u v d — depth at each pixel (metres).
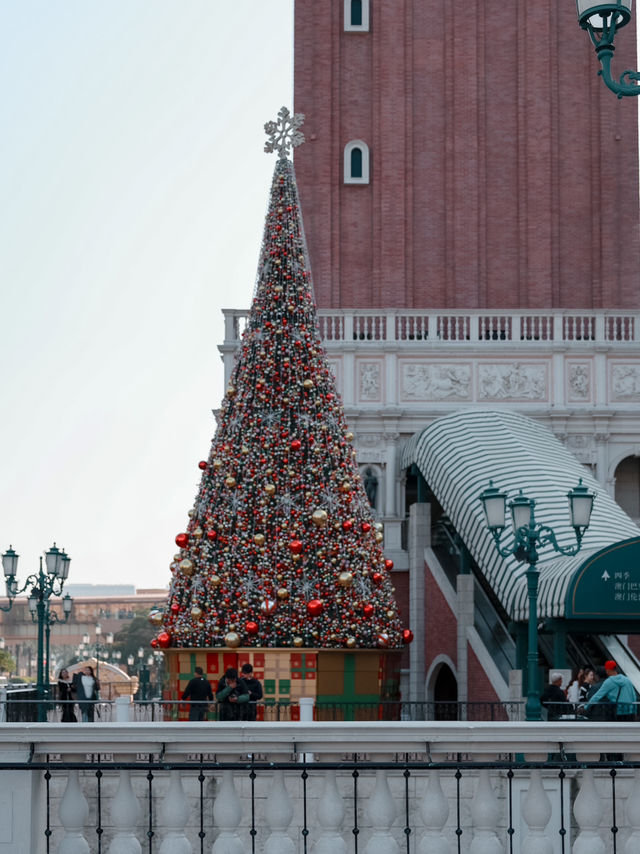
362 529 29.00
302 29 46.03
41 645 28.91
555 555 27.72
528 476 31.42
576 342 38.81
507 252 45.56
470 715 26.81
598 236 45.53
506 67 46.16
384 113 45.62
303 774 9.48
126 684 50.31
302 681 28.14
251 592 28.00
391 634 28.98
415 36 46.19
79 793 9.64
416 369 38.94
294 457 28.86
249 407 29.34
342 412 30.16
